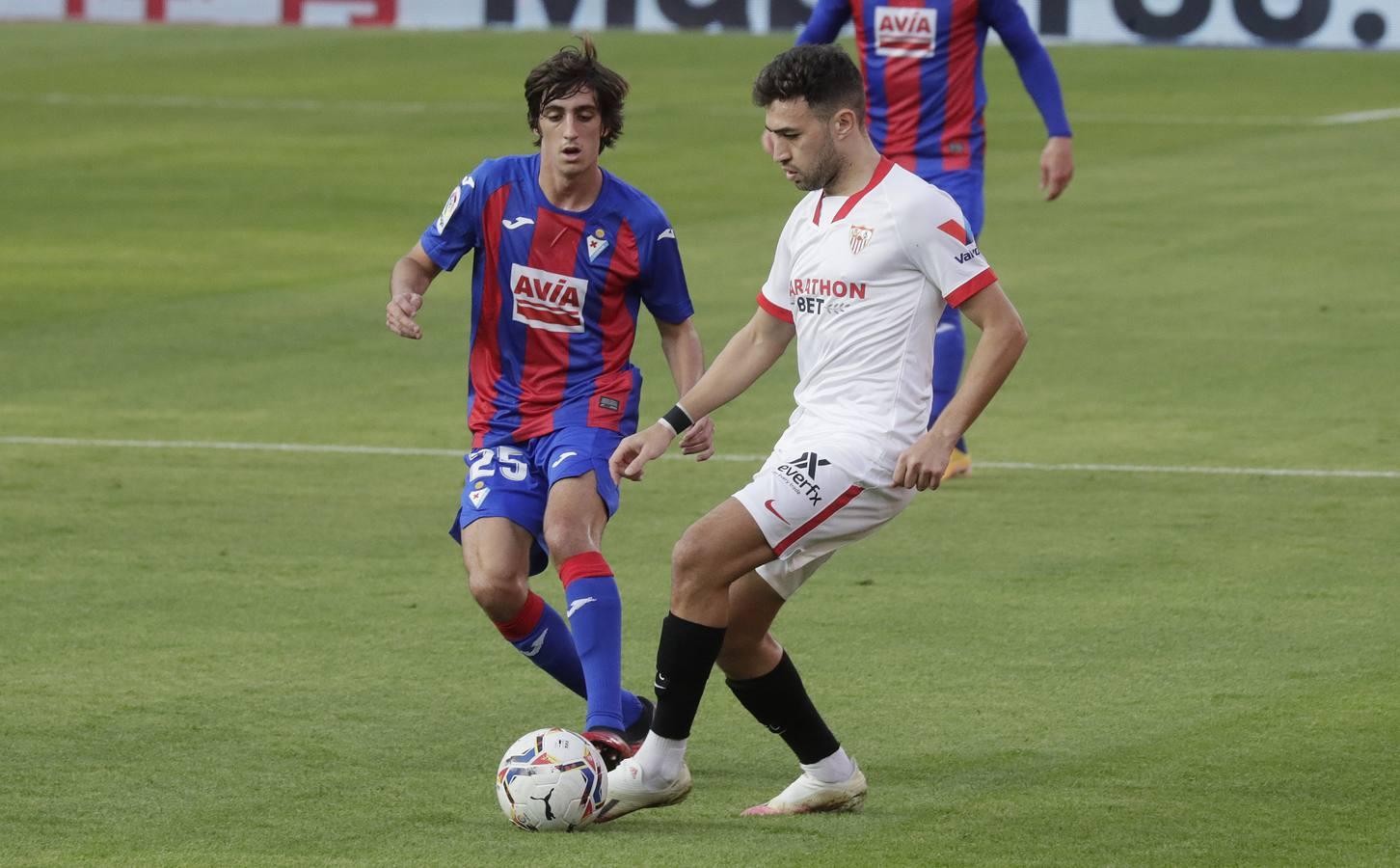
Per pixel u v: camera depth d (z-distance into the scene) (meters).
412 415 33.62
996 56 92.69
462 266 48.47
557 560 17.23
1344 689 19.41
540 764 15.42
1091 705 18.98
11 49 95.94
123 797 16.25
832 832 15.44
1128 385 35.78
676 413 16.44
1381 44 93.38
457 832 15.38
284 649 20.95
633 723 17.86
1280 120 74.00
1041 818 15.73
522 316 18.25
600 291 18.19
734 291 45.00
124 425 32.66
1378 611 22.28
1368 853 14.83
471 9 104.38
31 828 15.41
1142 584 23.55
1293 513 26.98
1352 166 63.41
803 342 16.05
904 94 29.81
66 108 77.44
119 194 59.53
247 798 16.25
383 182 61.72
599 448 17.92
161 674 19.98
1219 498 27.89
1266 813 15.80
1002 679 19.89
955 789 16.56
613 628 16.98
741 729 18.56
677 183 61.25
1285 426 32.41
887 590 23.39
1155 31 95.50
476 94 81.81
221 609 22.53
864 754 17.58
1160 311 42.62
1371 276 46.22
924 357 15.77
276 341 39.88
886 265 15.53
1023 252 50.03
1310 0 93.81
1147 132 71.31
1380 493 28.06
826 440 15.54
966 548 25.36
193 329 41.00
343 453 30.84
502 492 17.86
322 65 90.94
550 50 95.06
